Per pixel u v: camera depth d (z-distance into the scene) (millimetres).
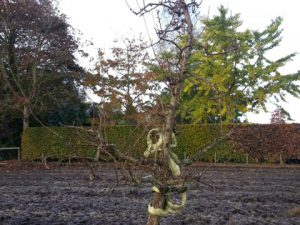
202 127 32281
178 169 4898
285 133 31141
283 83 33750
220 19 31484
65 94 36250
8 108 33969
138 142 4891
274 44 34969
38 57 33625
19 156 35188
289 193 16297
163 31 4969
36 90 32688
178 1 4934
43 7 35531
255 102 32719
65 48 35562
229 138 5273
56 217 11391
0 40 34281
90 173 5109
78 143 4762
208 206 13086
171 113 4930
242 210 12547
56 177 22016
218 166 29312
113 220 11023
